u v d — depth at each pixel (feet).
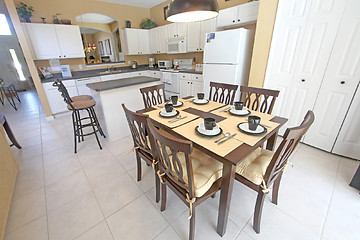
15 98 18.42
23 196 5.37
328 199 5.08
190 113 5.47
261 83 8.50
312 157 7.05
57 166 6.81
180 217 4.66
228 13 9.92
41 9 11.67
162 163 3.98
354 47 5.97
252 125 4.03
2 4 15.01
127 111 4.21
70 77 12.42
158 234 4.22
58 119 11.96
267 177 3.69
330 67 6.61
